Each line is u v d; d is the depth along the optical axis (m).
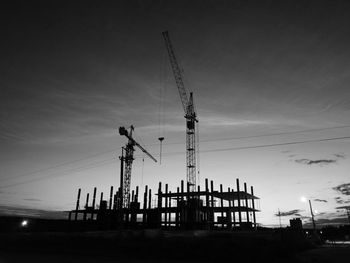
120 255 35.50
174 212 98.31
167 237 40.12
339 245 69.00
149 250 36.38
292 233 54.41
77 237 42.44
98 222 97.19
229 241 36.34
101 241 40.44
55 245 41.34
